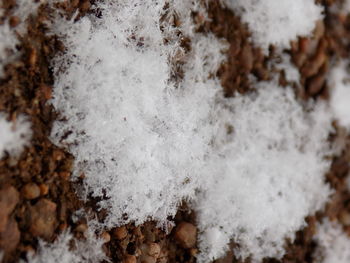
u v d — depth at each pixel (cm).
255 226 8
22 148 7
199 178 8
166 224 8
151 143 8
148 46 8
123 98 7
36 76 7
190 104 8
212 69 8
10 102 7
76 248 7
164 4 8
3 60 7
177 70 8
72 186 7
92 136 7
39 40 7
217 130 8
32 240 7
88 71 7
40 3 7
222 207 8
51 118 7
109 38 7
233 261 8
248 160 8
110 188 7
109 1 8
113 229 8
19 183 7
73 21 7
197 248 8
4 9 7
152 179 8
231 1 8
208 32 8
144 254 8
